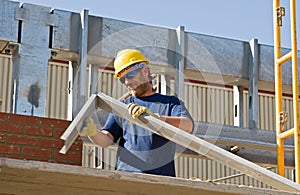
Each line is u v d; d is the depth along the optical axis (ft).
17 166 13.84
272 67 24.89
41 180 14.71
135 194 15.89
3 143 22.84
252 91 24.45
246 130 23.98
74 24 23.30
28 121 23.12
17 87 22.77
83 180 14.66
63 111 47.88
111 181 14.69
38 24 22.99
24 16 22.88
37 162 14.02
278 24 23.09
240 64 24.70
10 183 14.98
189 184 15.02
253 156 25.18
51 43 22.99
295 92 22.03
